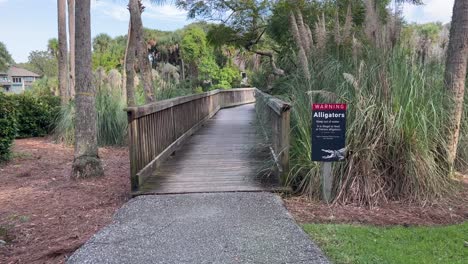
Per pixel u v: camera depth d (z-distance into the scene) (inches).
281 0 363.9
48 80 633.6
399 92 159.0
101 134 312.8
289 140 165.6
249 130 363.6
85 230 126.4
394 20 175.2
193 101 347.3
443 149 169.9
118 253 104.3
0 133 241.6
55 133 346.3
